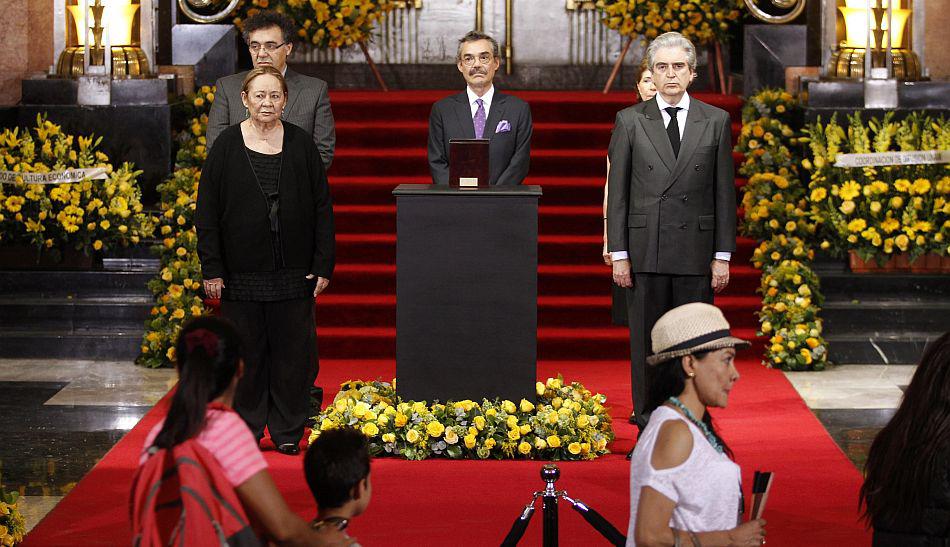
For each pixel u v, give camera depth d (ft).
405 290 49.32
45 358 68.33
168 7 85.71
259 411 49.88
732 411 57.47
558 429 49.47
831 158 71.87
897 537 27.50
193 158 75.51
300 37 88.89
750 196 73.00
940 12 86.17
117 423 56.08
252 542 23.71
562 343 67.87
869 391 61.72
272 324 49.19
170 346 66.08
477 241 48.96
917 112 74.49
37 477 48.60
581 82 99.66
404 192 48.67
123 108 75.87
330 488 25.80
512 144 56.49
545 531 32.78
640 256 49.67
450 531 41.70
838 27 79.05
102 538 41.22
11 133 71.77
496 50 56.54
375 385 53.31
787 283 67.72
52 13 87.04
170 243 68.74
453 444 49.34
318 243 49.24
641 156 49.65
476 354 49.52
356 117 85.76
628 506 44.34
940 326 68.95
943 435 26.76
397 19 99.04
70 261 71.56
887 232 70.59
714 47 92.48
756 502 26.40
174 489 23.56
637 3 87.92
